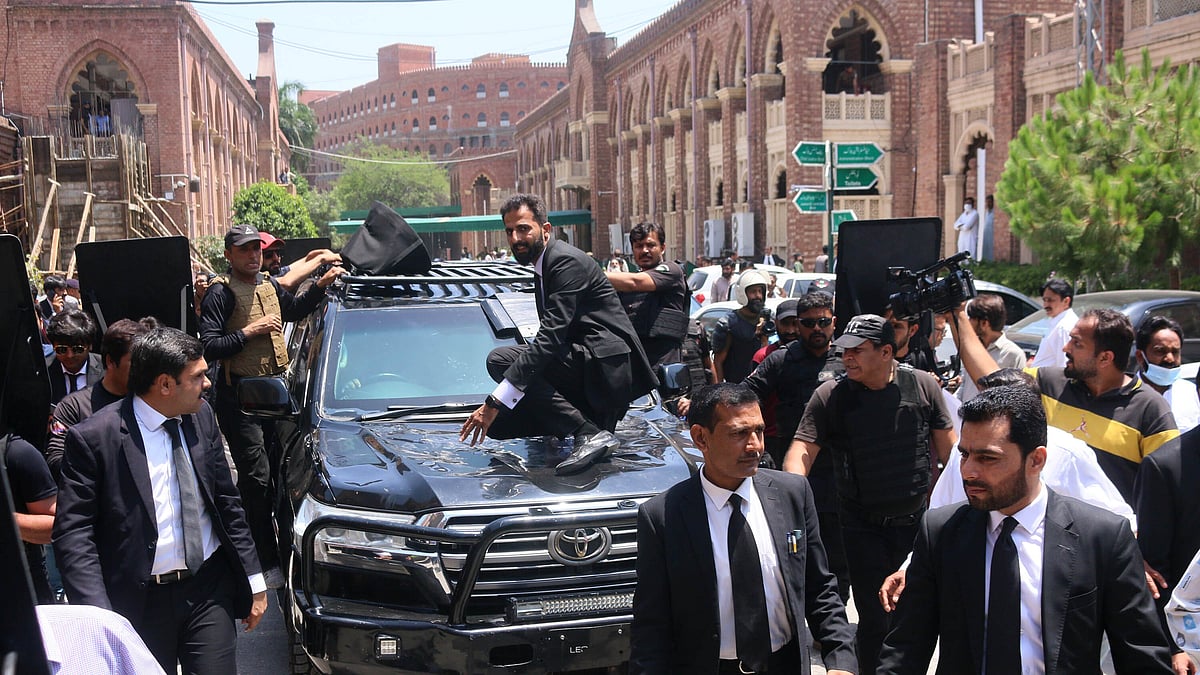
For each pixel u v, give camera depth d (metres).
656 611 3.27
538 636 4.14
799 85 28.08
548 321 4.73
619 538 4.36
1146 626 2.88
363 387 5.61
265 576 5.77
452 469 4.62
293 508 4.85
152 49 34.94
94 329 6.21
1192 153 12.93
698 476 3.33
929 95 25.92
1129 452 4.55
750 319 8.62
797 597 3.30
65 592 3.66
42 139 25.86
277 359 6.57
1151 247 13.12
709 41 36.22
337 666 4.21
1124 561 2.92
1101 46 18.45
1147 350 5.33
